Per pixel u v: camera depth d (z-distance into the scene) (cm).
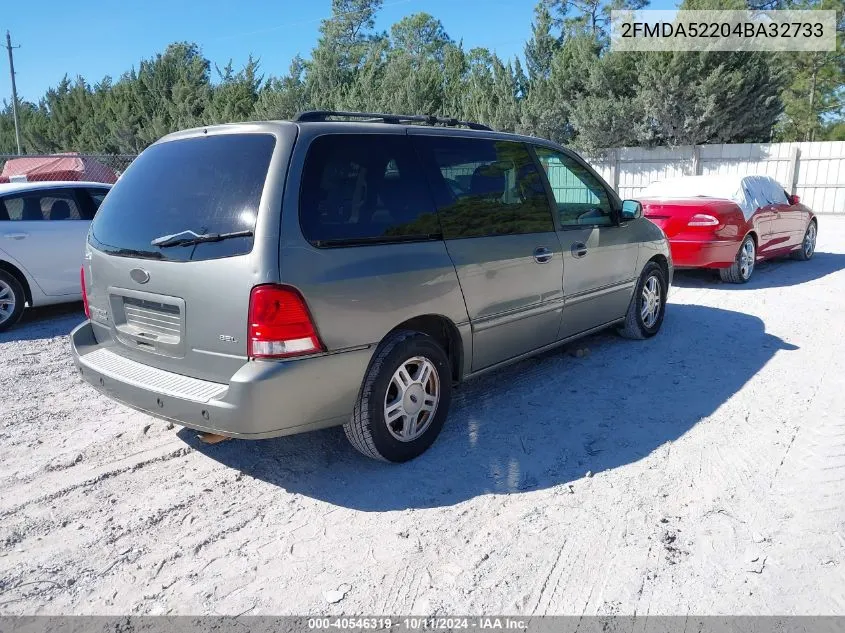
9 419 449
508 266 419
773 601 256
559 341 493
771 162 2209
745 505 324
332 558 288
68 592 266
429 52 6781
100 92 4416
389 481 355
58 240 729
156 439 413
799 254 1136
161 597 263
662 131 2456
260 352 300
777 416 434
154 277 333
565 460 376
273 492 346
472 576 274
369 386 341
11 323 707
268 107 3406
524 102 2727
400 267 348
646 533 302
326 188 329
